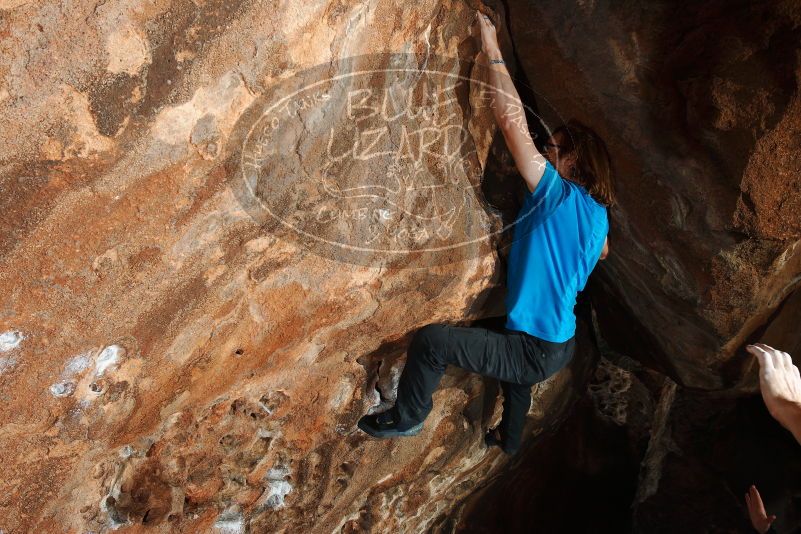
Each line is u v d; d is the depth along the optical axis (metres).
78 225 1.43
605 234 2.26
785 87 1.93
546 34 2.17
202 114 1.46
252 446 2.35
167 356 1.81
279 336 2.04
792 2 1.84
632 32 2.09
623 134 2.26
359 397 2.53
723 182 2.21
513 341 2.31
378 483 2.94
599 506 4.33
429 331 2.29
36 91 1.24
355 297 2.11
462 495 3.67
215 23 1.39
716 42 1.98
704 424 4.71
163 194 1.51
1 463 1.67
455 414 2.97
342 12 1.57
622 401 4.18
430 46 1.88
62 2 1.21
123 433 1.90
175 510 2.24
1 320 1.45
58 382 1.62
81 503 1.96
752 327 2.74
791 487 4.36
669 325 2.85
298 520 2.68
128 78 1.32
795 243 2.35
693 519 4.72
